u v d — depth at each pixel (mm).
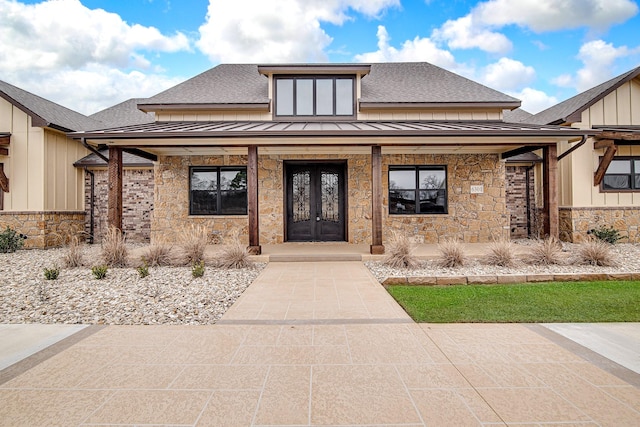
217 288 5785
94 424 2203
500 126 9508
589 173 11016
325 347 3400
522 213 12586
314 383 2709
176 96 11828
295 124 10203
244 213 11102
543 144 8656
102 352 3295
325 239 11148
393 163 10914
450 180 10992
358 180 10805
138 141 8227
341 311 4590
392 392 2572
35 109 11523
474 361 3082
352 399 2480
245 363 3059
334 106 11531
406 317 4328
